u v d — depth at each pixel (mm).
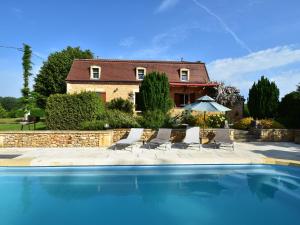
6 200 8078
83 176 10320
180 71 31516
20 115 48188
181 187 9328
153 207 7582
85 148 14711
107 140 15367
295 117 19453
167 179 10102
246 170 11203
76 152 13414
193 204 7855
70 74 30047
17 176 10273
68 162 11094
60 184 9523
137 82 30156
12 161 11047
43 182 9680
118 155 12594
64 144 15148
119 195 8594
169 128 16906
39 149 14383
